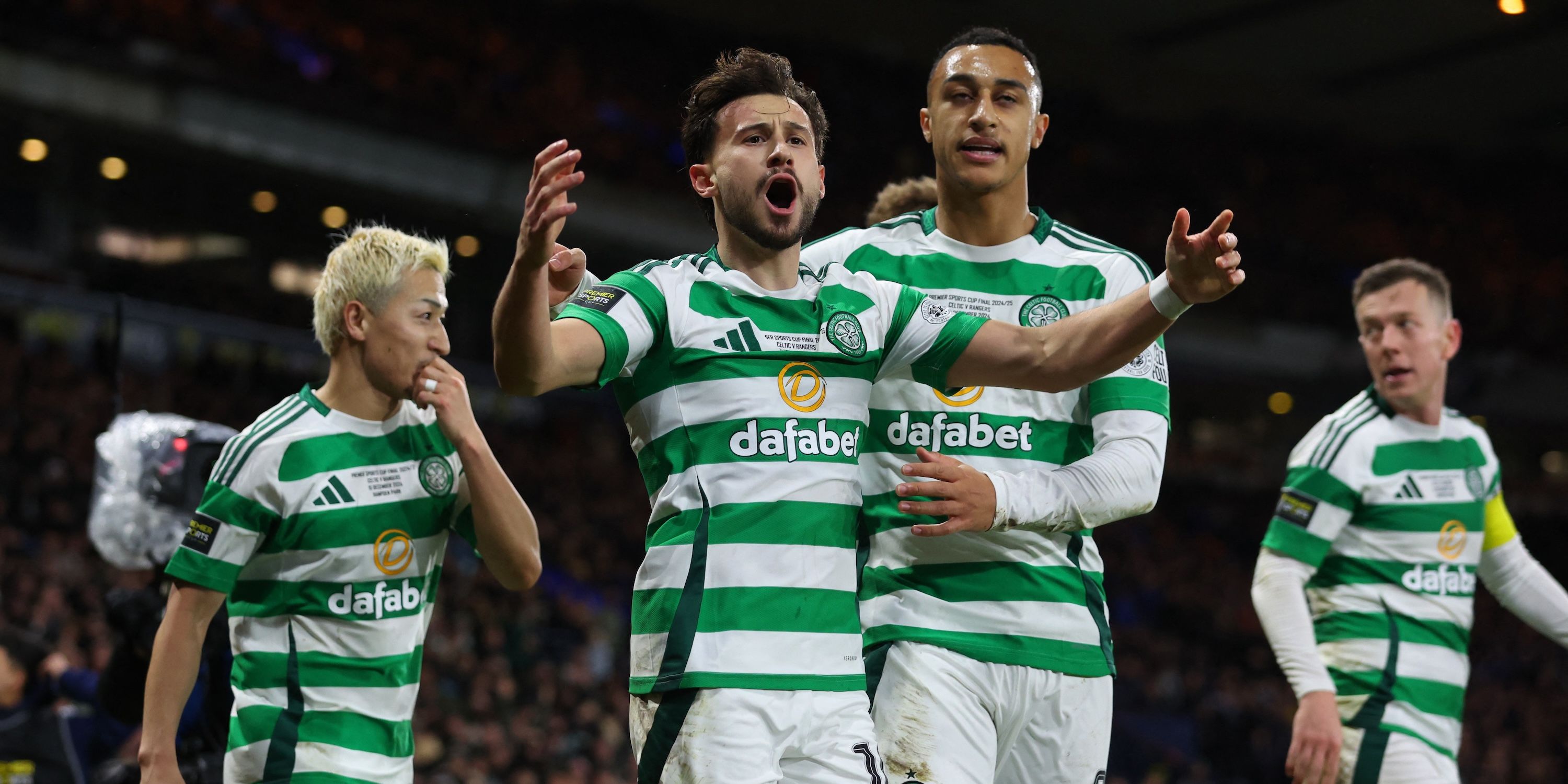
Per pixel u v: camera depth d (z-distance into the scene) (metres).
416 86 42.03
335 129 37.78
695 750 6.10
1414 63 58.06
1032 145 8.15
